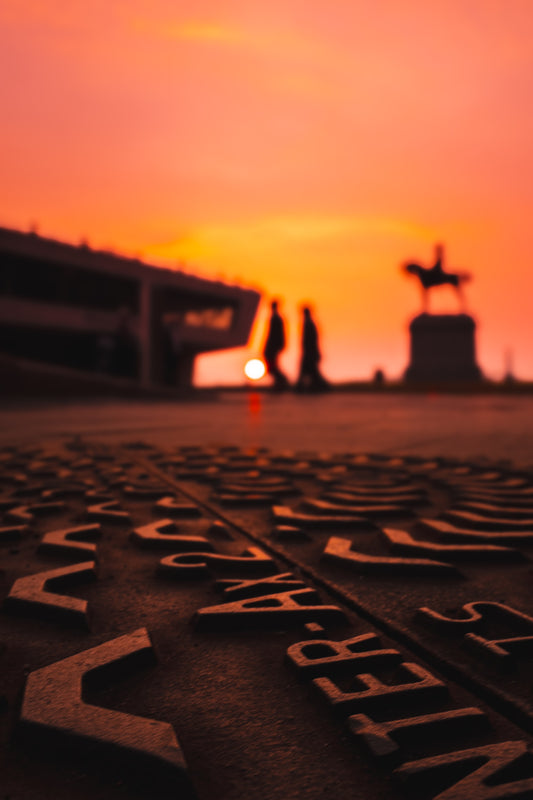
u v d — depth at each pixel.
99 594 1.45
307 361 18.59
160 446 4.71
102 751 0.80
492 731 0.88
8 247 37.84
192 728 0.89
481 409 9.88
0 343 40.03
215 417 8.39
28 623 1.27
